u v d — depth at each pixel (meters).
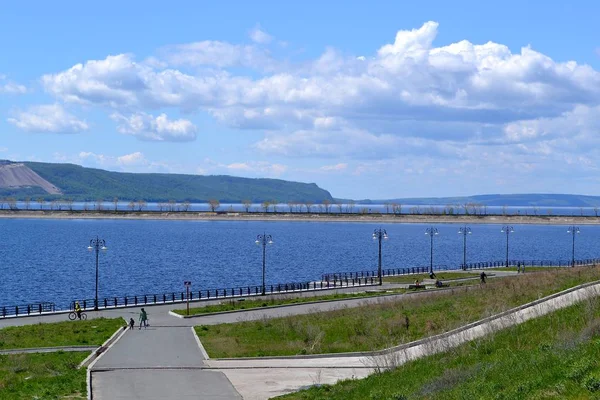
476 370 24.22
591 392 17.08
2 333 49.00
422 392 23.67
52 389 30.14
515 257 156.00
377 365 30.30
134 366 36.75
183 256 152.75
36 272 118.50
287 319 51.22
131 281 107.81
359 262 144.50
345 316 50.81
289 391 30.84
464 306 46.75
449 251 174.25
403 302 55.25
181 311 61.97
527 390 19.09
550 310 33.88
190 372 35.47
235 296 75.25
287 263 140.50
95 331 50.06
